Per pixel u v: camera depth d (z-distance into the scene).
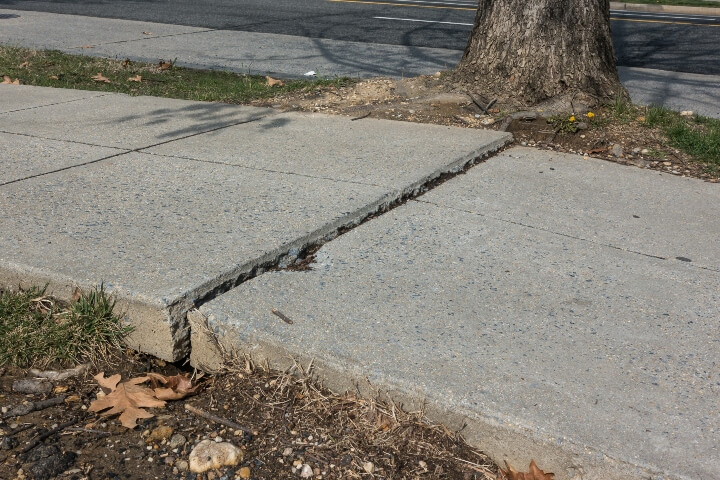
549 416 2.33
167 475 2.28
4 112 5.84
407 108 5.95
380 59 9.65
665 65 9.68
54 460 2.29
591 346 2.73
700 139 5.25
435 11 14.95
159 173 4.33
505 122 5.57
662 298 3.12
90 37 10.77
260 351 2.73
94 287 2.90
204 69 8.55
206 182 4.18
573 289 3.16
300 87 6.80
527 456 2.30
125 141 5.02
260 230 3.47
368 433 2.43
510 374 2.53
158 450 2.39
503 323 2.86
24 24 11.82
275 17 13.43
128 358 2.87
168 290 2.84
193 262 3.10
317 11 14.41
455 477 2.29
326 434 2.44
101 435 2.45
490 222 3.85
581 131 5.43
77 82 7.30
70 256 3.15
